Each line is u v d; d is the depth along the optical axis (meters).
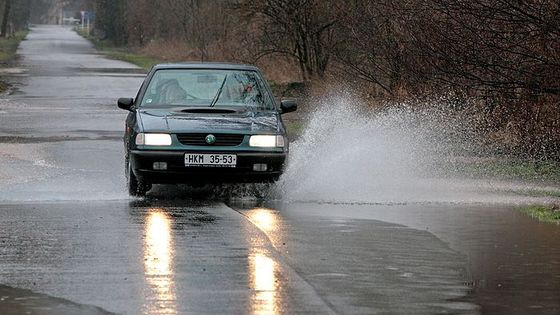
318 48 80.25
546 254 22.67
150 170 31.27
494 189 34.38
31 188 33.53
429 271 20.84
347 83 59.28
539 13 37.72
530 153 42.53
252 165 31.50
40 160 41.25
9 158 41.69
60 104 75.12
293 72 90.00
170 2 176.12
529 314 17.48
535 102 41.84
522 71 38.97
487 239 24.55
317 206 30.25
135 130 31.78
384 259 22.08
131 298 18.41
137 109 33.81
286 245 23.66
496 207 30.16
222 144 31.45
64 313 17.38
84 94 86.44
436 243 23.98
